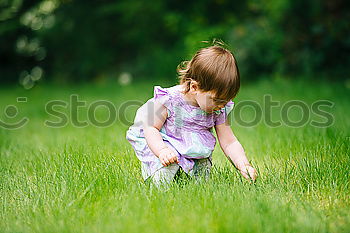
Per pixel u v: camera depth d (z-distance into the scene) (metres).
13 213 3.78
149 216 3.44
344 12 14.02
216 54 4.27
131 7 18.66
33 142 7.36
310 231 3.24
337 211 3.61
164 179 4.25
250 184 4.10
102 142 6.21
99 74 20.03
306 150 5.34
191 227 3.23
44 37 20.31
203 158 4.58
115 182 4.20
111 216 3.47
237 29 15.29
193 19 17.25
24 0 20.17
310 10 14.04
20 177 4.72
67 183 4.21
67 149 5.84
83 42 20.20
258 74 14.98
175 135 4.52
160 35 19.20
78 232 3.27
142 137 4.66
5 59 21.28
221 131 4.70
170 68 18.08
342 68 13.83
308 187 4.07
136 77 18.77
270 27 14.76
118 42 20.09
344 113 8.88
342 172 4.35
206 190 3.87
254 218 3.32
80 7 20.02
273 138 6.38
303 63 14.09
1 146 6.75
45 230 3.30
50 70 21.19
